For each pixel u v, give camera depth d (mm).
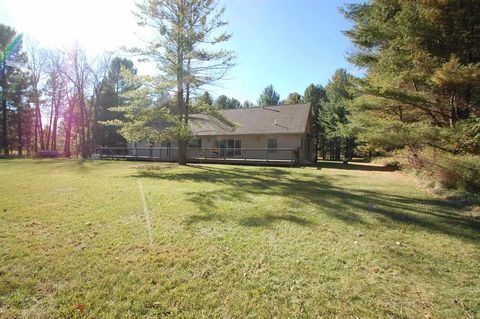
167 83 14898
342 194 7824
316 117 38219
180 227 4711
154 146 26625
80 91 29641
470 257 3701
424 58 9070
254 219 5234
